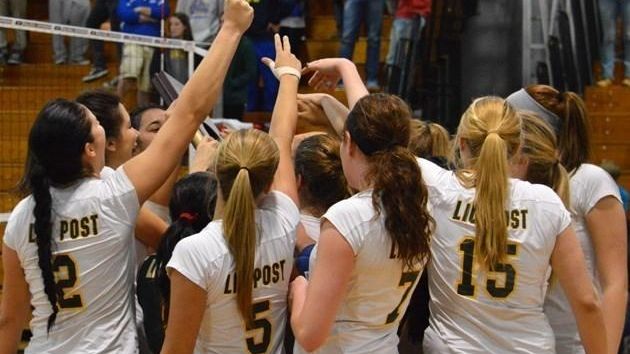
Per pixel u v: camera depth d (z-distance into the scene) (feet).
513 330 10.69
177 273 10.31
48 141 10.84
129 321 11.27
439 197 10.94
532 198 10.73
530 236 10.62
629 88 33.01
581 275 10.66
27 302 11.38
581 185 12.26
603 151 32.86
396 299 10.55
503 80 30.04
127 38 24.64
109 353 10.91
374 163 10.30
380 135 10.26
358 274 10.30
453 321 10.88
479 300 10.70
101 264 10.95
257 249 10.67
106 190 11.04
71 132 10.85
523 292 10.68
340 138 12.65
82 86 34.09
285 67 12.72
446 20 30.81
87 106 12.66
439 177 11.10
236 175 10.49
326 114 13.48
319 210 12.19
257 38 34.24
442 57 30.81
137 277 12.16
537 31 30.22
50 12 34.88
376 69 33.42
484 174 10.63
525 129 12.07
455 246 10.80
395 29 31.91
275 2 34.32
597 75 33.65
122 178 11.13
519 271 10.62
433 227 10.55
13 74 34.63
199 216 11.71
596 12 33.17
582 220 12.30
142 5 32.27
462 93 30.27
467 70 30.22
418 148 13.69
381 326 10.59
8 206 27.96
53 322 10.97
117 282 11.09
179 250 10.41
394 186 10.14
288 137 12.01
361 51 36.81
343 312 10.50
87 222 10.93
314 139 12.35
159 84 16.15
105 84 32.96
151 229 12.91
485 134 10.81
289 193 11.53
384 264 10.25
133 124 14.62
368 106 10.36
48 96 33.58
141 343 12.65
